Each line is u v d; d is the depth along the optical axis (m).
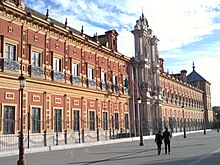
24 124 28.08
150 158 19.98
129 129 49.69
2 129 25.73
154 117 60.88
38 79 30.20
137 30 59.69
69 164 17.75
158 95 63.50
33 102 29.59
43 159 20.75
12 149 25.70
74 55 36.81
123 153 24.36
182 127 79.44
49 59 32.47
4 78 26.48
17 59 28.22
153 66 64.19
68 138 33.91
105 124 42.47
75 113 36.06
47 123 31.17
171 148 28.11
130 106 51.25
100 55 42.94
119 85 48.16
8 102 26.69
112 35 47.12
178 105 79.44
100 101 41.81
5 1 26.81
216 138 44.53
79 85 37.16
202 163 16.70
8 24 27.53
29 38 29.86
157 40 66.38
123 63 50.44
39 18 30.62
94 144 35.59
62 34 34.38
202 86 108.81
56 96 33.03
